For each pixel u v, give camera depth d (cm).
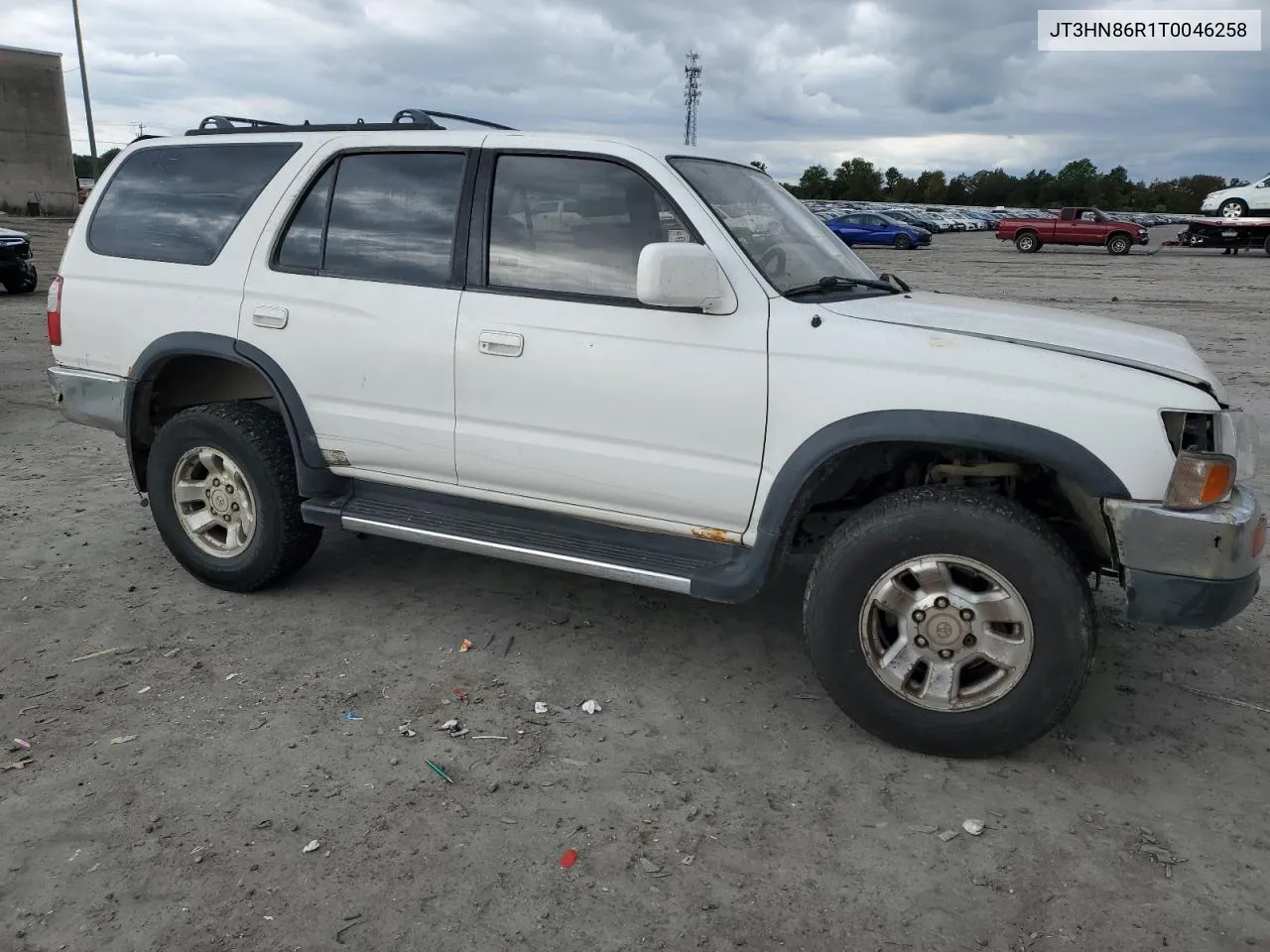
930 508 313
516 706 360
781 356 331
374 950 242
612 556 368
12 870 268
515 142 381
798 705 366
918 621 321
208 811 294
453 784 310
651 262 315
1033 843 285
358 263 405
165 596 456
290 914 253
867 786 313
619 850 280
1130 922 254
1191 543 295
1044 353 311
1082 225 3372
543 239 372
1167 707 366
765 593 471
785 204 418
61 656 394
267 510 434
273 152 431
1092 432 299
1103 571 361
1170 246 3622
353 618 434
